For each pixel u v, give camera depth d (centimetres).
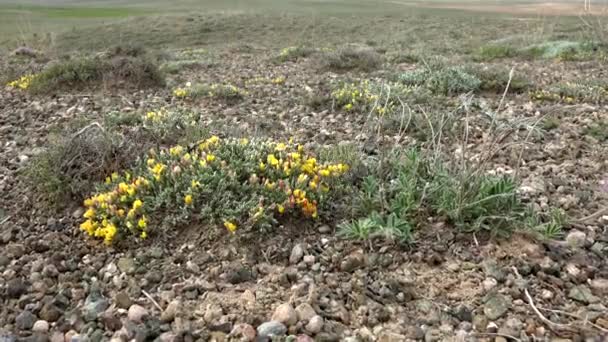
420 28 2764
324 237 433
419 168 497
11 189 534
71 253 423
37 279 390
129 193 449
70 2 5219
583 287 375
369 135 710
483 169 470
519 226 429
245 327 331
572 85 1016
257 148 520
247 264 402
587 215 484
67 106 921
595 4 2858
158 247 421
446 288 375
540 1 4356
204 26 2953
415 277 386
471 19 3141
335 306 357
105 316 344
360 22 3119
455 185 452
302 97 955
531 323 339
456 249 412
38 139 711
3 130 767
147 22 3092
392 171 512
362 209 455
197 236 430
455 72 1043
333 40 2428
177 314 346
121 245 429
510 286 372
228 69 1384
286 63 1491
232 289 376
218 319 343
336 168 496
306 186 470
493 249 411
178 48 2214
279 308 345
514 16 3266
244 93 993
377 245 416
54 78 1058
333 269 398
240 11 3747
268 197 447
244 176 480
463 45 1942
